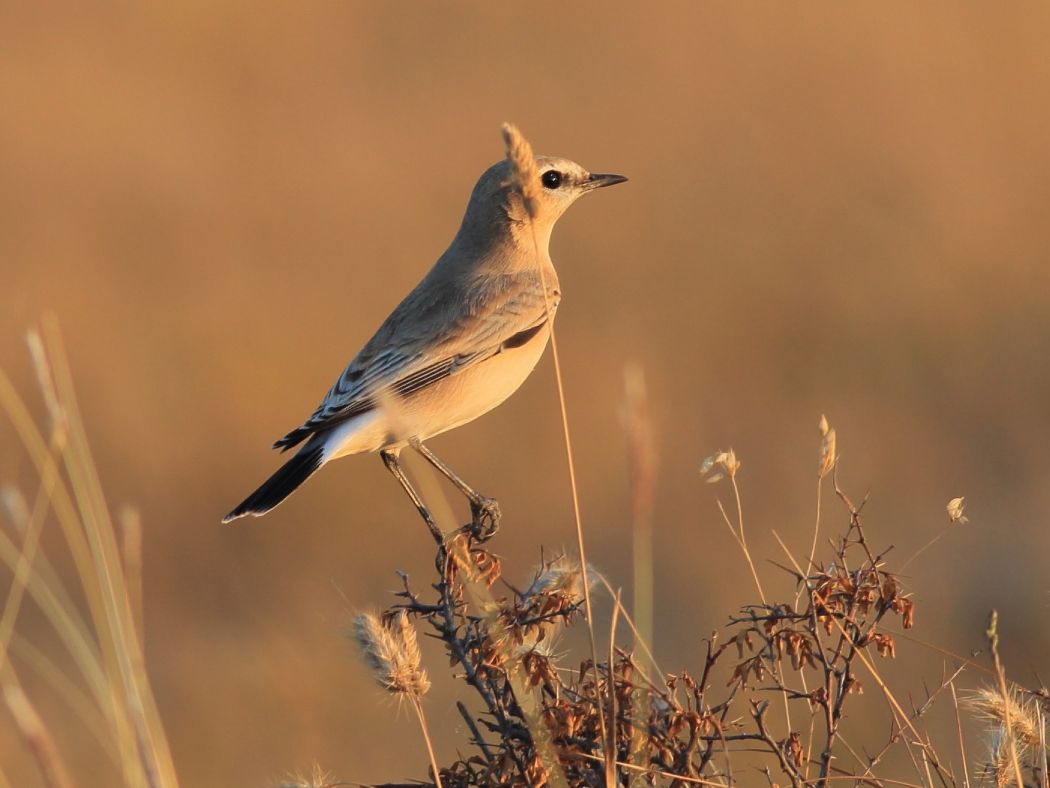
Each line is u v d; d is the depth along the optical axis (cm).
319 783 943
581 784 884
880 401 2680
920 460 2447
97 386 2461
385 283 2997
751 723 1393
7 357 2539
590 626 841
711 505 2306
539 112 3828
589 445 2497
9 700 675
